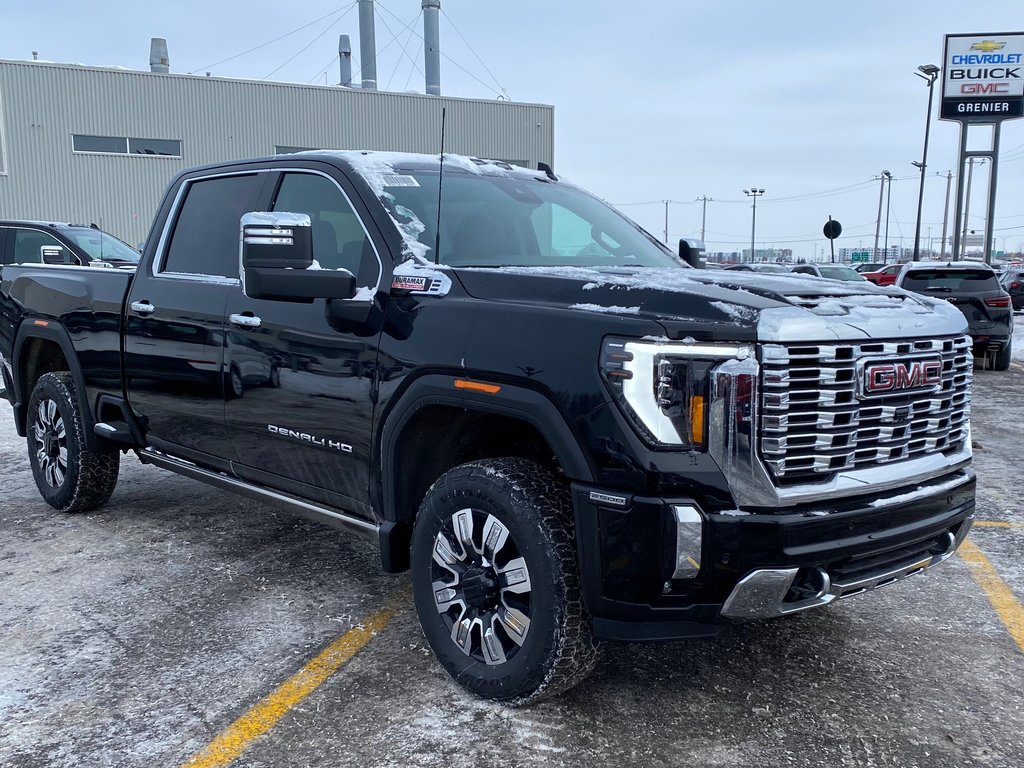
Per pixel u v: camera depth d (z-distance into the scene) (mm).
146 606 3857
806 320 2576
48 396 5172
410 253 3320
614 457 2568
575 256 3889
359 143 33750
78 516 5238
